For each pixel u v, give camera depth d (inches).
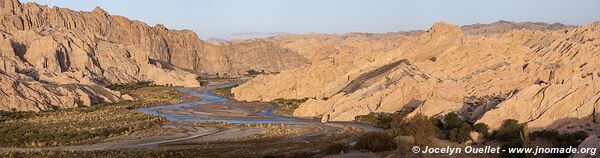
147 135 3747.5
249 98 6756.9
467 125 3024.1
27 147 3253.0
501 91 4384.8
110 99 6525.6
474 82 4699.8
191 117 4955.7
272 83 6811.0
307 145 3127.5
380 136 2837.1
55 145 3331.7
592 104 3097.9
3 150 3100.4
